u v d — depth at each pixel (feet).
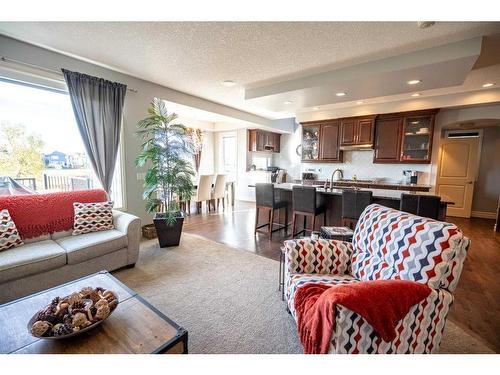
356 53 8.60
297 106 14.70
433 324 4.08
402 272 4.47
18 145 9.62
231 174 25.62
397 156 16.84
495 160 17.87
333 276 5.68
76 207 8.71
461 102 13.89
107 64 9.91
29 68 8.39
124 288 5.17
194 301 6.89
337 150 19.26
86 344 3.67
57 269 7.05
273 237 12.79
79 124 9.59
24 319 4.20
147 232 12.01
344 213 10.70
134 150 11.81
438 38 7.50
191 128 22.70
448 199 9.90
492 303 6.98
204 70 10.33
